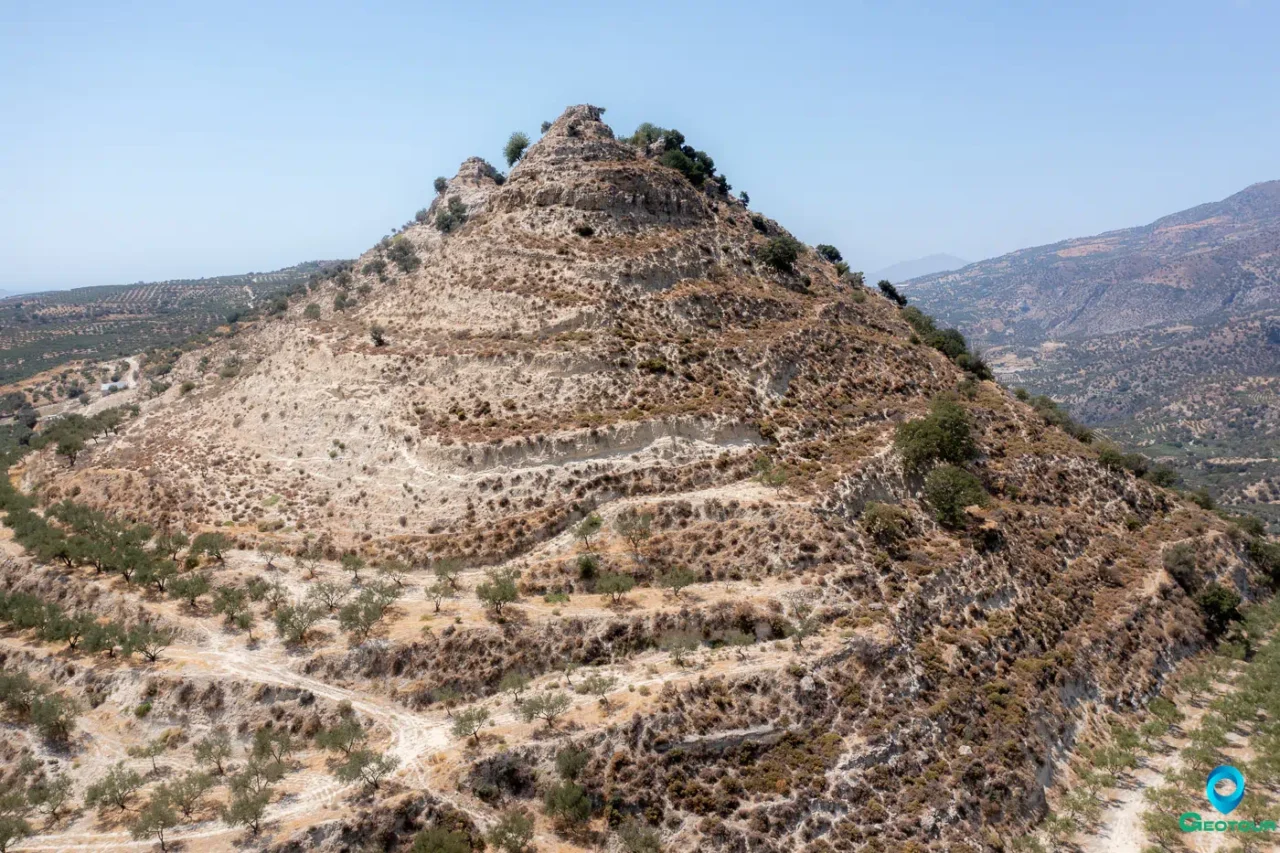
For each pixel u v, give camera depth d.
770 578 81.50
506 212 132.62
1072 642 90.06
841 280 169.50
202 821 58.72
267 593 81.38
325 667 71.62
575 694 68.69
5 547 94.38
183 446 112.31
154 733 68.62
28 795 63.19
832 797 63.88
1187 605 103.81
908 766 67.69
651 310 114.94
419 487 92.81
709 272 128.00
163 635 75.56
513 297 114.44
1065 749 77.69
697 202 142.38
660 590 80.56
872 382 122.38
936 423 104.75
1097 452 127.50
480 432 95.31
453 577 82.94
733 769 65.06
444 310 119.75
